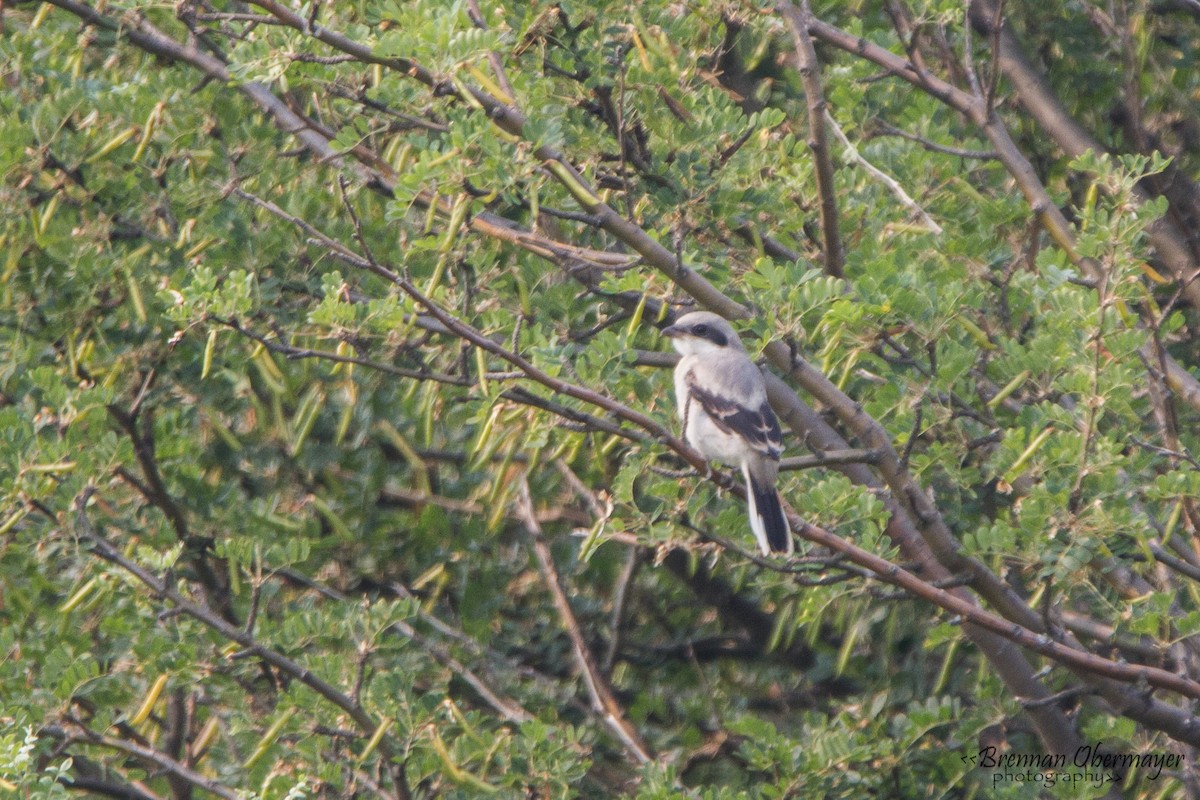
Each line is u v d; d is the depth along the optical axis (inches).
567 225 486.0
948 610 372.8
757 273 433.1
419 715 430.0
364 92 432.1
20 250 478.3
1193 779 444.1
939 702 528.4
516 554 594.9
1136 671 370.9
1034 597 424.8
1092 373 373.1
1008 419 474.3
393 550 570.3
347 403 495.2
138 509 518.3
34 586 477.1
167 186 483.2
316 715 436.8
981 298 402.9
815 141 437.4
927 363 441.4
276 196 490.0
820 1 577.6
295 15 385.4
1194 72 598.5
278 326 470.9
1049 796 477.4
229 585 544.4
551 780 442.0
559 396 379.6
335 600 533.3
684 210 431.5
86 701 478.9
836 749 453.7
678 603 619.8
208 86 486.9
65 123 485.4
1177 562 406.9
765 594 530.6
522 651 591.2
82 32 500.7
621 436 373.4
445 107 436.1
